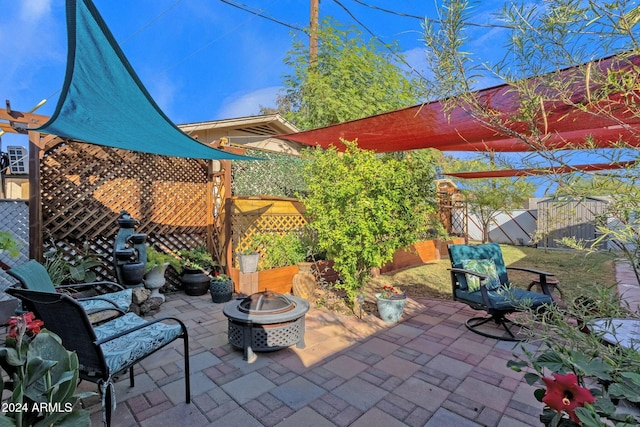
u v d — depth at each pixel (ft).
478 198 37.29
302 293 19.66
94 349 7.07
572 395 4.71
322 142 19.20
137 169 19.70
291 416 8.63
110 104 10.98
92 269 17.87
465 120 12.50
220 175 22.22
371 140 17.78
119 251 16.31
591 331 5.25
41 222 15.74
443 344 13.29
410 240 16.93
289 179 26.99
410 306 18.61
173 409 8.87
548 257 34.96
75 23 7.22
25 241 16.17
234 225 21.98
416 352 12.53
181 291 21.44
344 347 12.96
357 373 10.90
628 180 4.17
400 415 8.69
